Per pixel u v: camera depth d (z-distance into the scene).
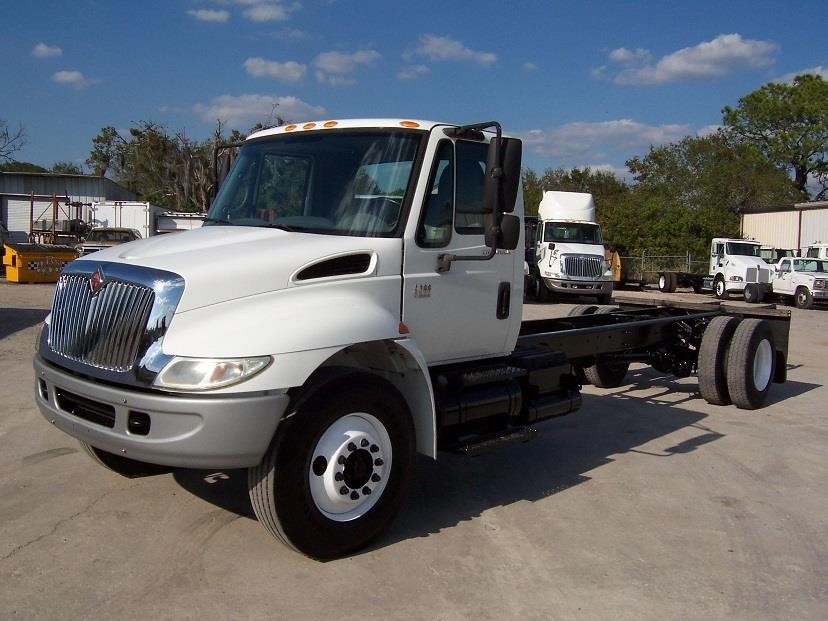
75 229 36.81
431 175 4.94
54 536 4.68
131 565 4.30
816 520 5.43
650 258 43.56
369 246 4.67
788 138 58.09
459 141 5.17
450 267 5.12
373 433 4.52
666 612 4.00
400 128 5.02
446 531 4.98
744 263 32.22
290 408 4.15
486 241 4.79
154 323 4.02
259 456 4.04
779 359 9.66
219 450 3.91
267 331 4.05
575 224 26.77
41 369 4.59
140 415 4.01
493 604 4.02
